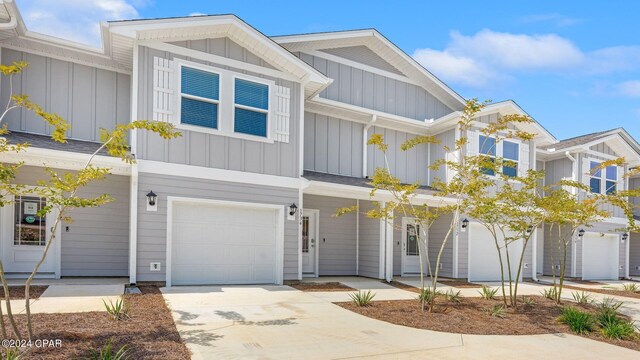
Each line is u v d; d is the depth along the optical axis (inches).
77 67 422.9
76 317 253.3
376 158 585.9
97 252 418.9
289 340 239.8
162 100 387.9
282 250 438.3
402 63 606.5
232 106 422.0
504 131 606.9
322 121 547.8
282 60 442.6
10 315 190.2
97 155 352.2
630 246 890.7
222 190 410.0
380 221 528.7
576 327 308.8
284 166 446.6
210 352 210.7
